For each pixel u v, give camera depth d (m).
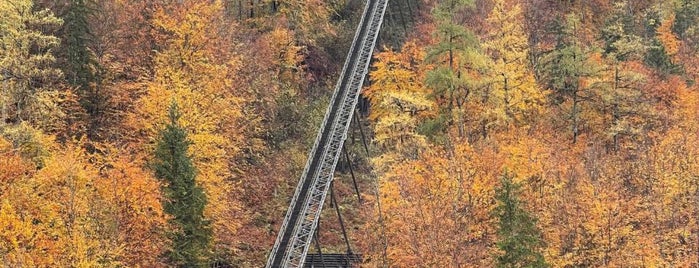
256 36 69.06
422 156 48.44
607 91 56.22
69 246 32.34
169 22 53.47
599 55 64.44
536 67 61.66
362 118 65.69
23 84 43.88
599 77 56.94
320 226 53.34
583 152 53.19
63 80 48.94
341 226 49.19
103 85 52.03
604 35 73.88
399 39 75.12
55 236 33.66
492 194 42.47
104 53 54.28
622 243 39.91
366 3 77.38
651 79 61.84
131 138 47.66
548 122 58.00
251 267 48.16
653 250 39.47
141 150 46.91
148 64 55.06
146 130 47.84
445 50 53.34
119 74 54.03
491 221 41.59
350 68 64.25
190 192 39.00
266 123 62.03
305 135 61.16
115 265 34.00
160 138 41.50
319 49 74.62
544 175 44.09
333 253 49.41
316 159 51.19
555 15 74.12
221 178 46.28
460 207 42.72
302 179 48.47
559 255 40.25
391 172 47.97
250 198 55.84
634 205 42.94
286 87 64.88
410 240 41.97
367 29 68.94
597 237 40.00
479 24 67.25
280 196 56.09
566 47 58.34
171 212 38.28
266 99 62.66
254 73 62.84
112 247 34.38
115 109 52.03
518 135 53.12
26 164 36.78
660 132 54.22
